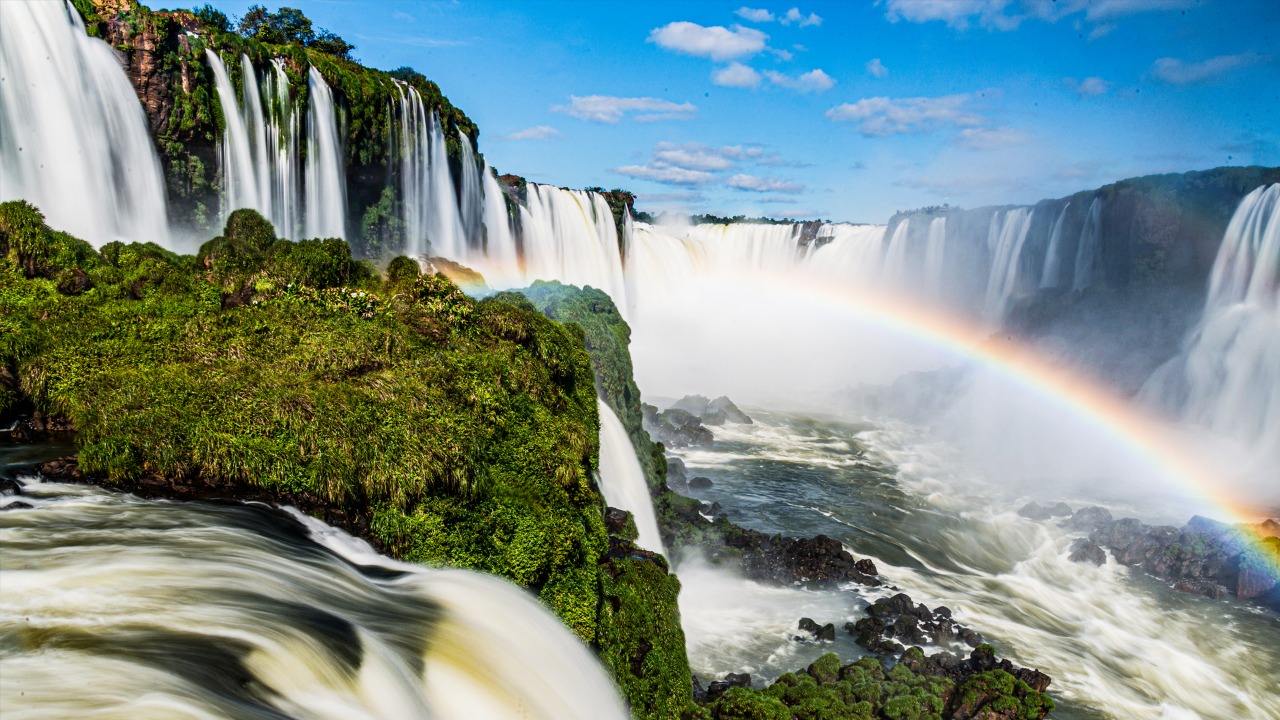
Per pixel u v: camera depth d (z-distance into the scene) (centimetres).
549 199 9350
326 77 6431
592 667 2244
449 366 2661
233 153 5584
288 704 1341
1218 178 7850
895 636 3378
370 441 2203
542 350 3231
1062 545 4656
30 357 2411
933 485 5812
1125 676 3259
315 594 1723
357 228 6944
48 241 2955
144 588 1522
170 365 2422
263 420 2159
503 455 2525
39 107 4462
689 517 4428
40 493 1875
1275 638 3634
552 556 2328
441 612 1900
